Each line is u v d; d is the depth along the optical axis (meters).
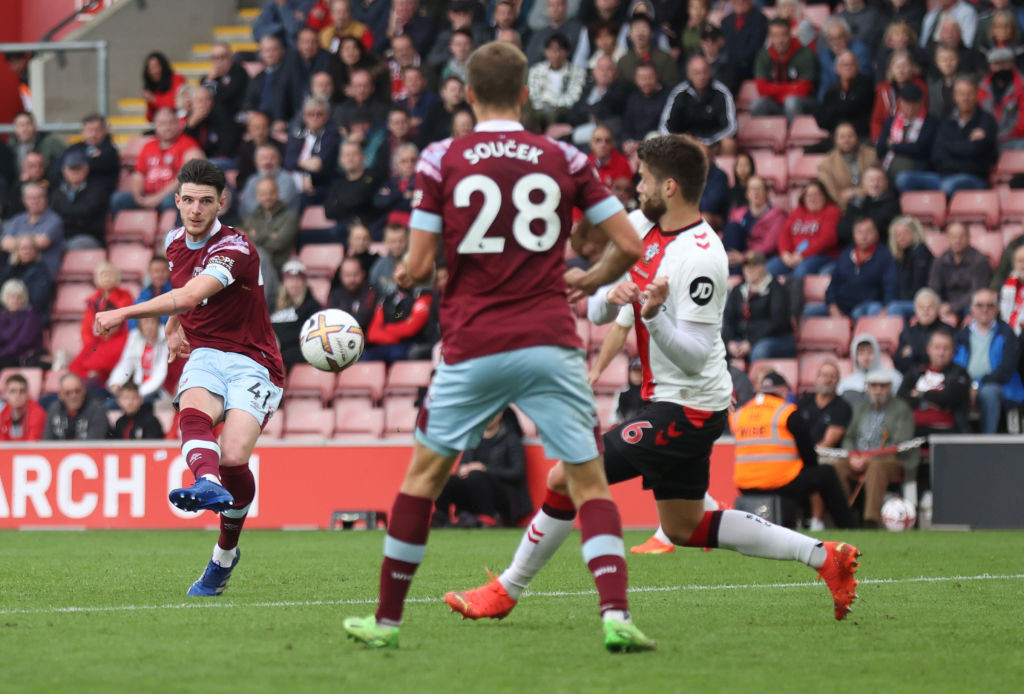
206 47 76.12
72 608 20.06
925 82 53.81
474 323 14.61
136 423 47.50
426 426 15.00
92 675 13.54
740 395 44.62
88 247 59.00
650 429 17.95
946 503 41.31
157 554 32.78
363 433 49.12
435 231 14.75
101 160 59.78
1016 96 53.25
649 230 18.23
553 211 14.70
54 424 48.03
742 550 18.33
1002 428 43.66
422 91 58.09
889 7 57.34
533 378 14.62
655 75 55.38
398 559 15.25
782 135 56.75
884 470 41.44
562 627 17.52
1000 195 52.09
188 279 21.17
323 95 60.03
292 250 54.91
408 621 18.17
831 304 49.09
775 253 51.19
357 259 50.75
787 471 38.06
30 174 60.62
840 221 50.31
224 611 19.53
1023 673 14.04
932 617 19.06
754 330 47.41
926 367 43.75
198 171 20.88
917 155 52.59
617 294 15.94
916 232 48.34
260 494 45.59
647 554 32.03
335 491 45.00
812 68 57.25
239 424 20.80
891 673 13.95
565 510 17.28
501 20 59.62
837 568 17.81
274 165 57.03
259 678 13.36
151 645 15.70
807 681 13.40
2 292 55.53
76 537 40.53
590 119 56.94
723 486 42.53
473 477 42.81
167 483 45.34
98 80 67.31
